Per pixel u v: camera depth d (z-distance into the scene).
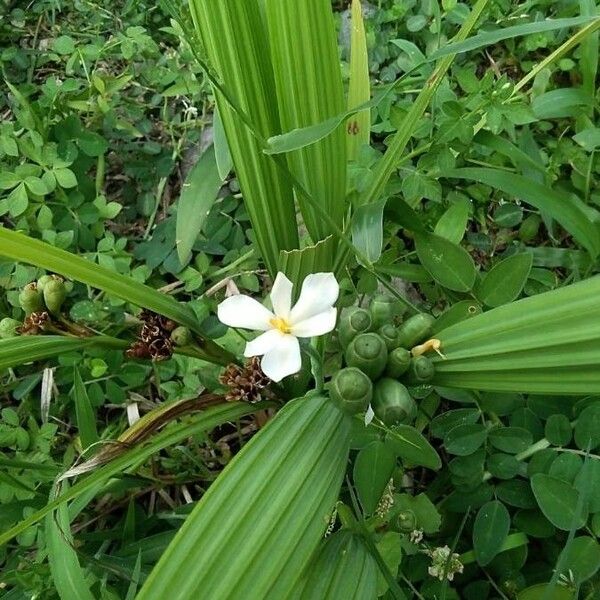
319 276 0.16
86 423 0.22
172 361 0.27
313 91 0.20
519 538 0.22
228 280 0.29
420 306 0.28
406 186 0.26
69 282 0.29
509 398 0.23
